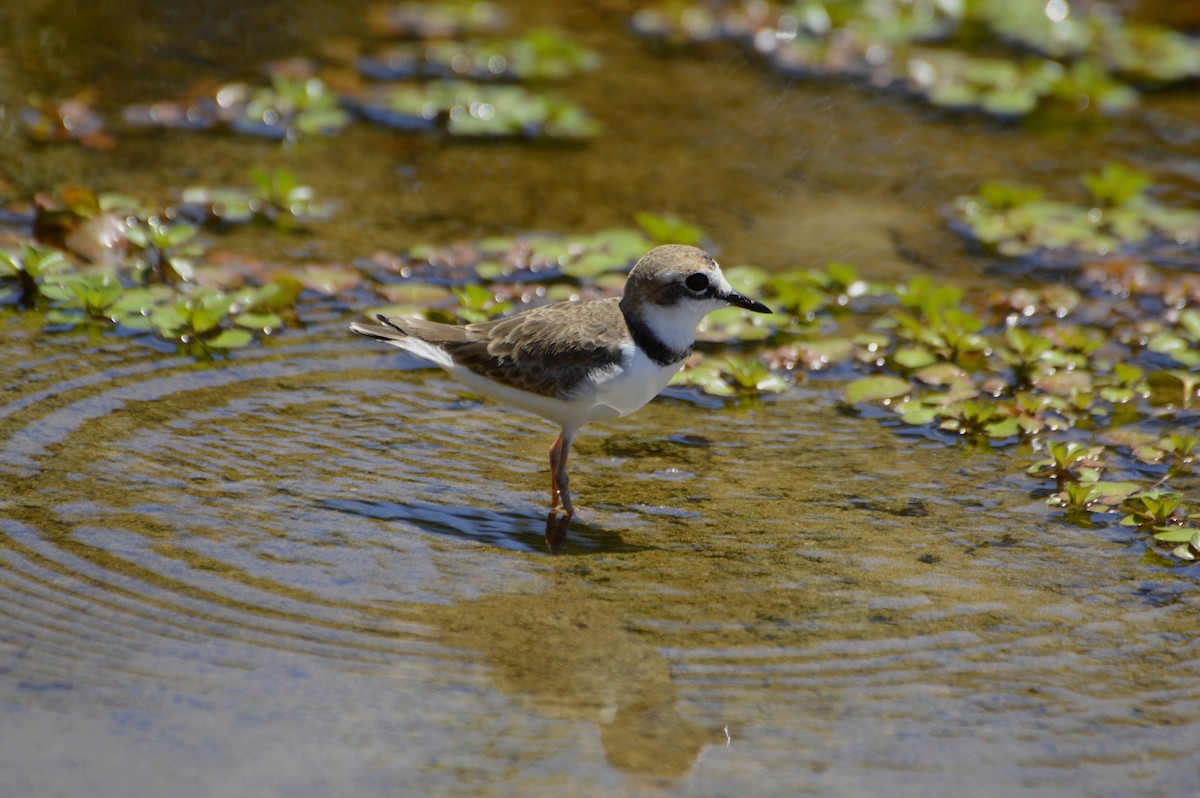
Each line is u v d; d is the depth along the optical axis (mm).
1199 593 10117
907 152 18922
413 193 16969
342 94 19125
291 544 10227
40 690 8414
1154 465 12117
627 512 11109
